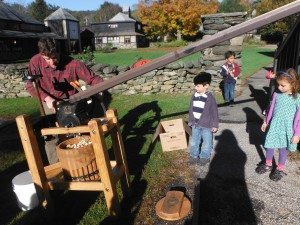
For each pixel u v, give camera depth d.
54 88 3.57
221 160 4.37
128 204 3.34
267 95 8.40
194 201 3.24
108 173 2.87
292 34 5.53
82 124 3.08
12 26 36.56
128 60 25.91
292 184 3.61
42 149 5.05
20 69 9.98
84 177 3.09
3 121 7.25
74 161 2.99
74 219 3.14
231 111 7.01
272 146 3.63
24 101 9.50
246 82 10.95
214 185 3.67
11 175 4.25
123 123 6.41
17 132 6.24
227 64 7.32
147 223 3.00
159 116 6.79
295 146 3.46
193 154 4.30
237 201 3.31
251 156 4.46
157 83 9.30
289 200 3.28
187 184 3.71
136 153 4.73
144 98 8.82
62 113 3.04
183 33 48.47
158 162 4.34
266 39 41.94
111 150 4.88
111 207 3.01
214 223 2.95
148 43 61.03
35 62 3.50
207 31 9.02
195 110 4.18
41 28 43.81
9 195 3.72
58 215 3.23
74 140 3.29
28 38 37.97
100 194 3.58
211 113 4.09
